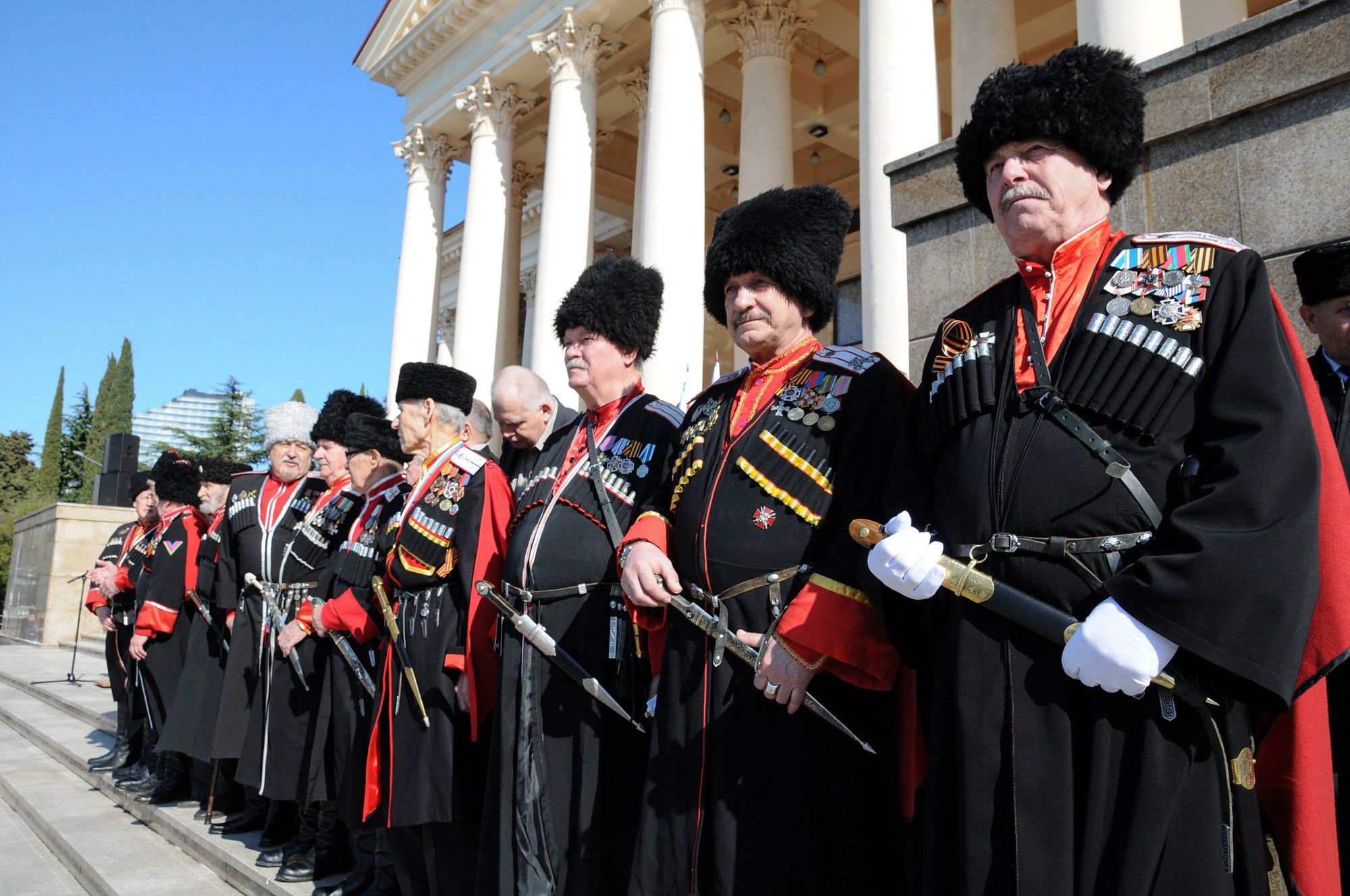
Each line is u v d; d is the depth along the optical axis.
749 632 2.44
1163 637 1.58
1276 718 1.75
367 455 4.95
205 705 6.12
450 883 3.77
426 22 21.52
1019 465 1.85
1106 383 1.81
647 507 2.94
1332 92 3.11
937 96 10.45
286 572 5.40
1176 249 1.93
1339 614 1.69
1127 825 1.62
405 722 3.81
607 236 26.78
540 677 3.17
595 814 2.99
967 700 1.80
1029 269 2.12
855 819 2.35
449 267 30.11
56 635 20.33
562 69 18.39
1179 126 3.45
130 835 6.12
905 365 8.49
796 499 2.48
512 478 4.36
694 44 15.05
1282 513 1.59
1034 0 16.80
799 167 22.95
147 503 8.41
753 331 2.74
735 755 2.39
